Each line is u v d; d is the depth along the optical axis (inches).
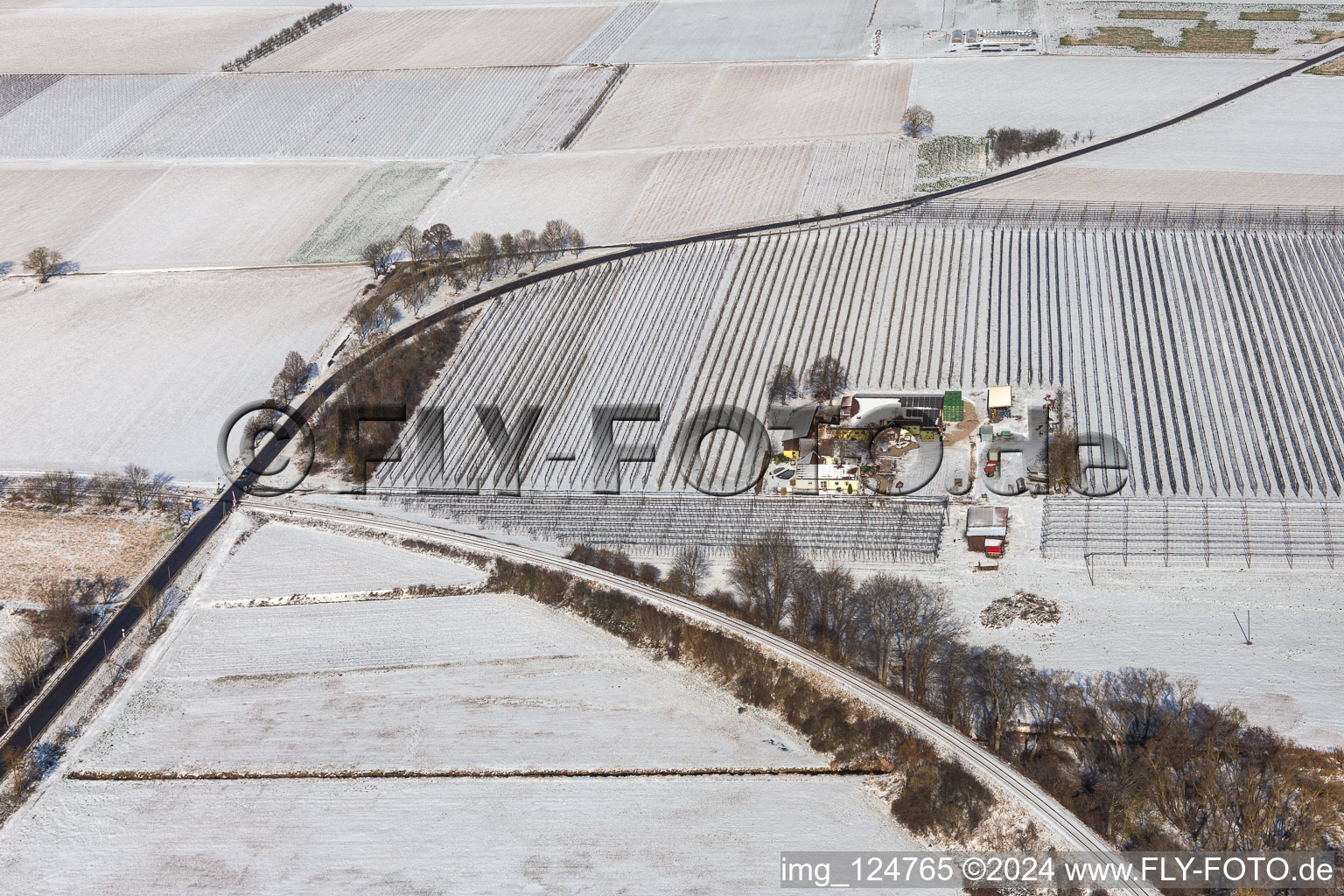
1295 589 5600.4
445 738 5167.3
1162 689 5034.5
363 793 4918.8
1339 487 6210.6
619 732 5137.8
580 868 4522.6
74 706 5467.5
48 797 4997.5
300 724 5285.4
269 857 4645.7
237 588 6166.3
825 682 5246.1
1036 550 5959.6
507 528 6451.8
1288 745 4699.8
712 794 4813.0
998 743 4840.1
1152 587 5679.1
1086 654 5285.4
